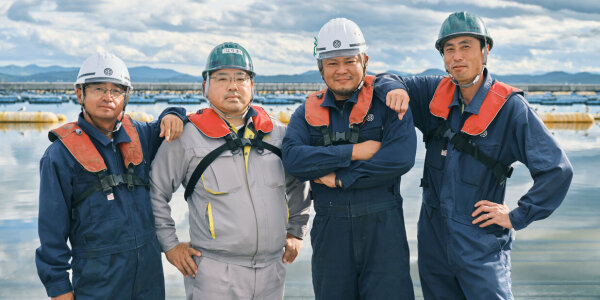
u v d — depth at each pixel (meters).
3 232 6.49
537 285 4.42
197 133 2.72
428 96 2.92
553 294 4.20
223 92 2.67
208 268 2.70
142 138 2.71
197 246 2.74
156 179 2.74
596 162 12.41
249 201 2.67
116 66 2.47
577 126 22.91
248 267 2.71
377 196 2.76
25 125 22.81
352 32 2.63
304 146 2.68
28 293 4.34
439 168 2.78
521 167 11.35
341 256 2.80
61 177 2.38
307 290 4.27
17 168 11.62
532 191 2.47
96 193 2.42
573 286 4.39
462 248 2.61
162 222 2.74
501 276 2.61
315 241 2.88
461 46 2.56
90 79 2.41
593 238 6.03
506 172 2.64
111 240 2.44
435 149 2.82
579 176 10.55
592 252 5.45
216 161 2.67
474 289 2.60
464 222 2.63
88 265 2.41
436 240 2.88
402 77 3.02
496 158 2.60
